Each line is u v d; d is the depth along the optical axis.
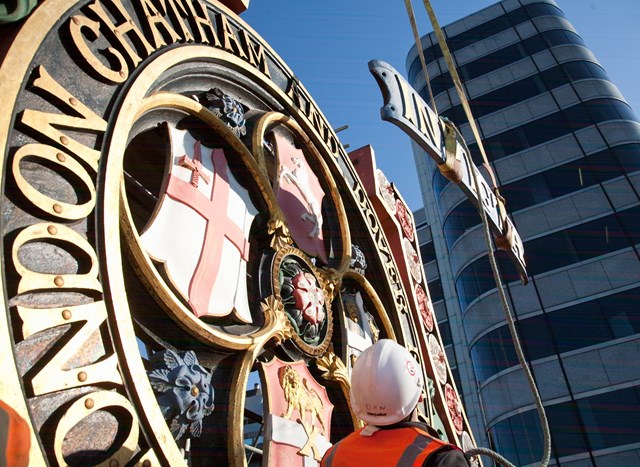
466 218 28.28
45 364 2.24
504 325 24.36
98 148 2.86
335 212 5.20
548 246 25.56
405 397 2.33
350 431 4.18
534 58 31.92
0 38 2.66
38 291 2.33
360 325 4.88
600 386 21.59
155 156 4.70
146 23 3.55
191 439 3.15
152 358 2.98
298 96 5.29
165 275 3.18
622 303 23.02
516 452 21.97
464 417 5.99
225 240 3.68
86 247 2.55
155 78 3.37
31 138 2.55
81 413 2.27
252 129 4.49
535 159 28.23
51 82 2.69
